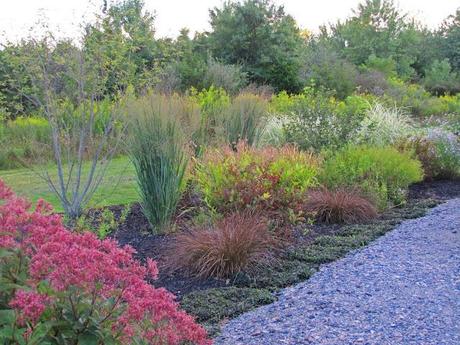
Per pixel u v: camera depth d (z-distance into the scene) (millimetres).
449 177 11664
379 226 7520
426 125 17469
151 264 2588
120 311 2322
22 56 7551
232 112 10992
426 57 42469
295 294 5117
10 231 2352
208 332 4289
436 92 33625
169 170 7230
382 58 35844
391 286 5215
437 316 4477
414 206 8992
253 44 25594
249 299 4965
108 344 2240
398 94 25250
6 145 13617
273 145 11438
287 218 6875
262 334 4234
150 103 7414
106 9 7906
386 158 9500
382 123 12867
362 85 25109
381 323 4355
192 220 7137
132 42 8109
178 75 19422
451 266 5770
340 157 9344
